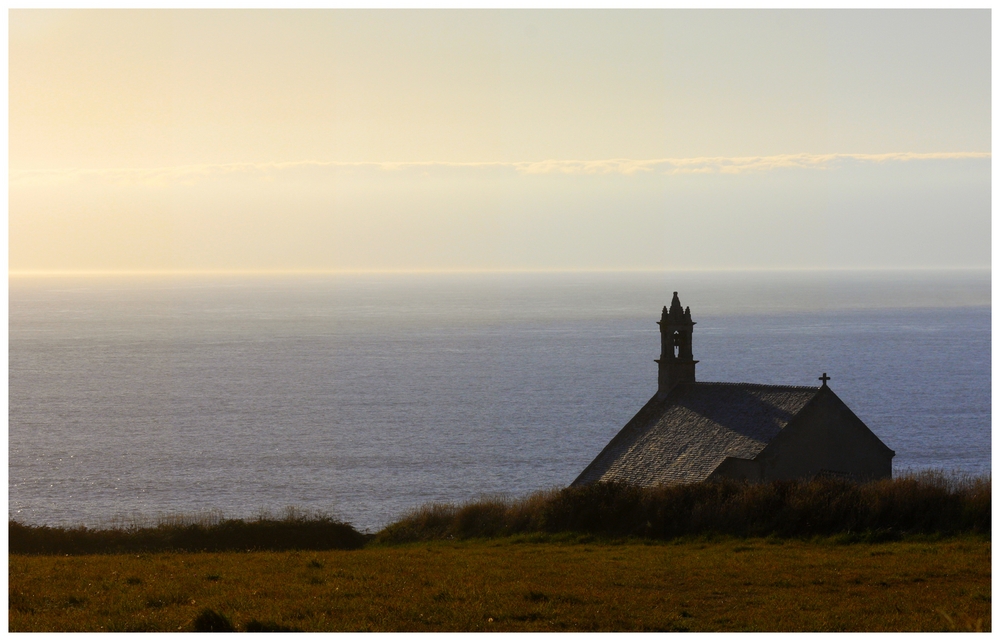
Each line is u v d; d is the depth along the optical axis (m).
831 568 39.22
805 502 49.06
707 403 66.12
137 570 39.59
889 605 32.69
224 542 56.91
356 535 61.09
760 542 47.00
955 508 46.78
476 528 57.25
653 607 32.59
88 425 188.00
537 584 36.62
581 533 52.75
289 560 43.50
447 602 32.91
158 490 124.25
